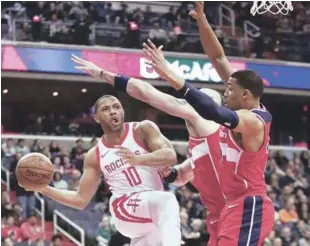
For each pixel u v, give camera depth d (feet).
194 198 44.96
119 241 38.91
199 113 12.63
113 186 15.64
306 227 45.65
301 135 67.82
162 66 12.68
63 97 64.13
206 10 62.95
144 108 63.82
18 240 39.37
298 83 60.59
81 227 44.37
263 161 13.84
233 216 13.75
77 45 55.88
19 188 44.70
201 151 14.85
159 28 59.52
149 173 15.49
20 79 60.29
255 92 13.69
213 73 57.88
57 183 43.55
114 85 13.61
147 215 15.20
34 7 56.54
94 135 59.98
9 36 54.54
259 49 60.75
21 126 62.69
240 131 13.05
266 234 13.87
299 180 54.65
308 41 62.54
